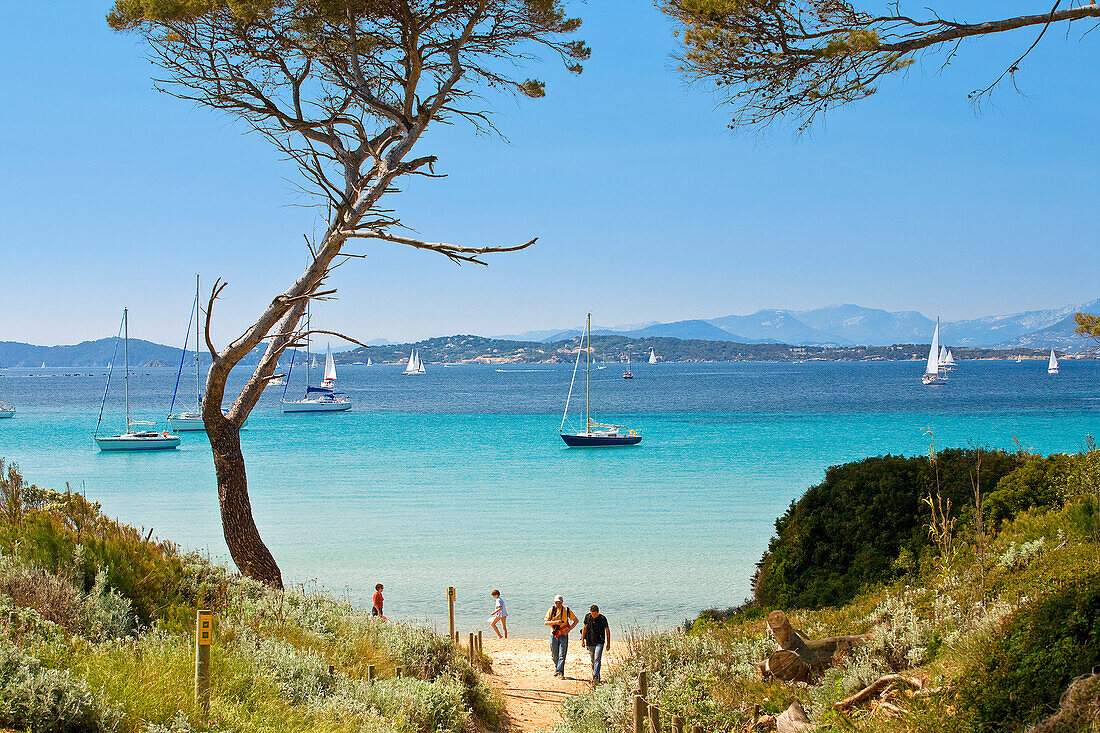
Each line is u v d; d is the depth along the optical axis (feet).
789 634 29.43
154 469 177.88
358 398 522.88
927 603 30.78
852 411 323.57
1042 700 17.62
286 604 37.78
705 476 148.56
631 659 40.32
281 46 44.24
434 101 48.37
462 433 256.93
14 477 34.40
